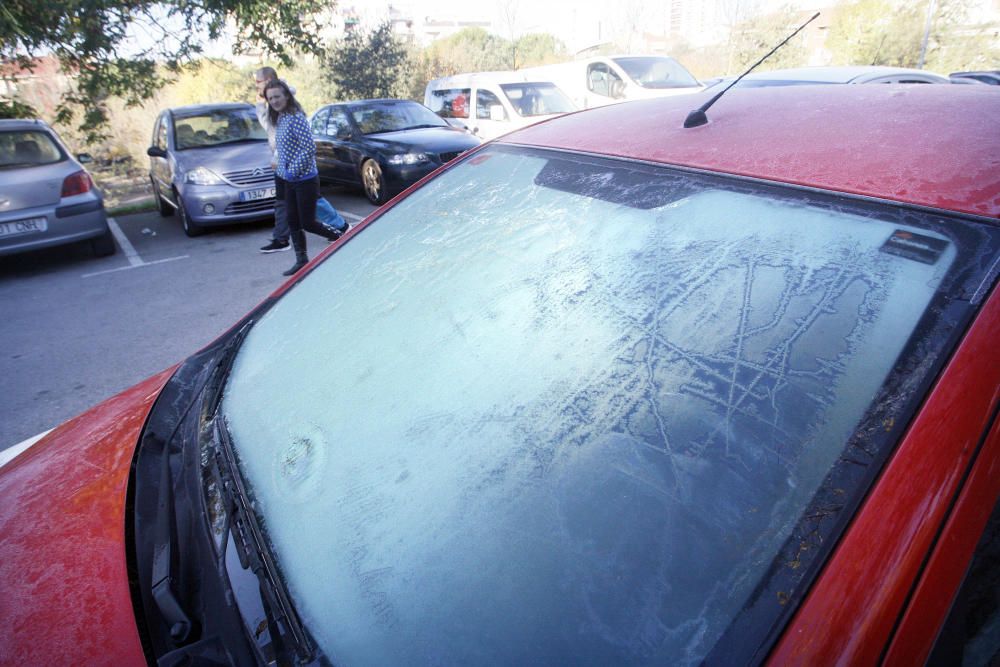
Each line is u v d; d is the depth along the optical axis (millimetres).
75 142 13586
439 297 1396
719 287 1071
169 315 4969
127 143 14375
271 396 1362
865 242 997
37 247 6199
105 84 8773
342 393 1273
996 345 815
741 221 1148
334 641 878
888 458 773
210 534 1082
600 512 892
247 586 972
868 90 1567
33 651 952
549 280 1274
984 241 909
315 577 963
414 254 1593
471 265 1434
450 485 1012
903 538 721
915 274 923
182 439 1365
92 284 5914
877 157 1135
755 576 761
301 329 1555
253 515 1089
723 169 1271
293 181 5336
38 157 6328
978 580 917
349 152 8797
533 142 1775
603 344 1093
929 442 766
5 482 1388
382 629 876
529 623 827
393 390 1223
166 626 956
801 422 855
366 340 1384
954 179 1019
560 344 1134
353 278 1645
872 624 684
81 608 1008
